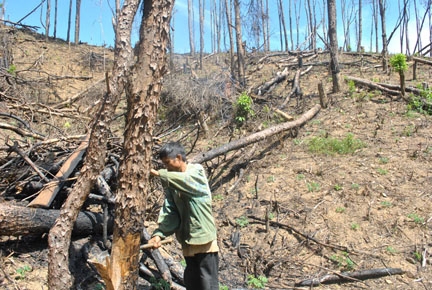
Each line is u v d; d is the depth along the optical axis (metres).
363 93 10.59
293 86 12.41
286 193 6.69
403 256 5.24
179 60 18.20
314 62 15.41
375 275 4.93
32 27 7.51
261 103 11.62
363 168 7.14
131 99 3.38
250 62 16.81
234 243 5.64
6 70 10.30
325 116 9.79
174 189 3.49
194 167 3.51
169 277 4.40
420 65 13.93
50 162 5.44
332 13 11.30
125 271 3.40
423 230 5.61
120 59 4.10
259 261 5.21
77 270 4.32
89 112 9.74
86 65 16.03
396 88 10.70
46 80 13.06
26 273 4.10
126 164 3.38
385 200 6.23
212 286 3.61
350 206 6.17
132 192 3.38
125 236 3.38
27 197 4.98
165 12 3.40
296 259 5.31
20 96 8.96
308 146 8.27
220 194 7.05
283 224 5.85
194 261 3.63
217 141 9.48
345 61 15.91
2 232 4.16
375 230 5.69
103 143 3.97
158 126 10.04
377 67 14.17
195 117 10.88
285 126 8.62
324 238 5.62
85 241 4.76
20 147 5.62
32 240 4.64
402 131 8.48
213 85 11.55
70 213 3.85
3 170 5.36
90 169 3.92
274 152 8.23
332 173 7.09
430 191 6.34
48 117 9.36
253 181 7.24
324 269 5.08
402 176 6.80
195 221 3.51
